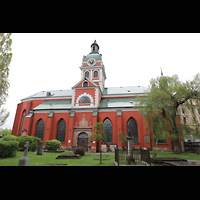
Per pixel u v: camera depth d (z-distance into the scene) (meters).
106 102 33.19
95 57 40.16
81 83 33.34
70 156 14.96
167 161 11.81
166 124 22.36
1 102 12.48
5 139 18.47
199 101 21.45
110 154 20.08
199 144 25.92
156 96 22.25
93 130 25.47
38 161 12.31
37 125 31.50
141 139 26.81
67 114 30.61
